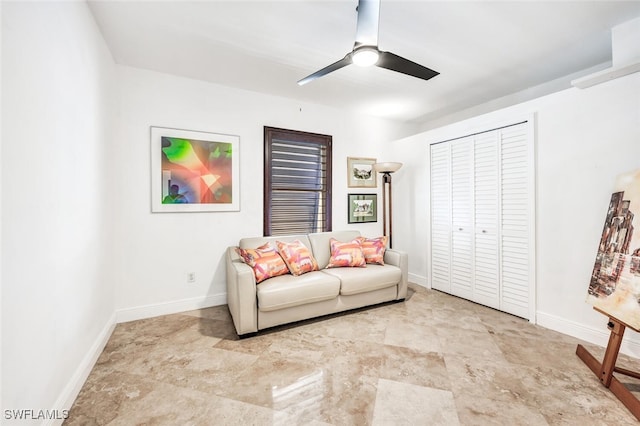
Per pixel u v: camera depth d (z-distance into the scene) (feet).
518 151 9.27
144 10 6.48
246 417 4.92
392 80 10.24
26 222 3.80
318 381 5.93
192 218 10.06
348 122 13.61
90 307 6.37
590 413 4.96
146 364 6.57
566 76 10.00
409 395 5.47
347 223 13.67
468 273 11.05
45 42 4.35
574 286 7.89
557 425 4.69
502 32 7.39
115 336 7.98
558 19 6.88
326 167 12.97
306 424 4.75
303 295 8.46
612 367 5.62
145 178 9.28
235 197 10.78
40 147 4.18
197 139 10.05
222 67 9.23
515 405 5.18
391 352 7.11
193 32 7.35
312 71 9.52
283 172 12.05
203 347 7.38
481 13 6.61
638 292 5.33
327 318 9.30
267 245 9.79
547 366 6.45
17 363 3.55
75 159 5.51
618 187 6.54
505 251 9.71
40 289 4.14
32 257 3.93
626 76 6.86
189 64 9.03
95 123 6.84
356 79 10.13
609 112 7.15
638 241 5.58
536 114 8.75
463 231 11.24
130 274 9.10
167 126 9.59
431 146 12.69
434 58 8.72
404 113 13.98
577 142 7.77
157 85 9.45
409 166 13.83
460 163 11.35
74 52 5.49
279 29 7.23
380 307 10.32
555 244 8.30
